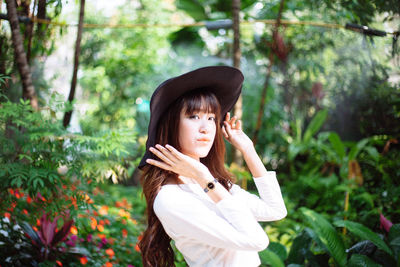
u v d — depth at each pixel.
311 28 4.68
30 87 2.87
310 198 4.77
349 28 3.40
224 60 7.37
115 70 7.35
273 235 4.09
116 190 6.70
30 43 3.17
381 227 2.95
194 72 1.61
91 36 6.17
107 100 7.47
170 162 1.54
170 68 7.54
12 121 2.56
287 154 6.56
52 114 2.89
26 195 2.98
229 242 1.45
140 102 7.61
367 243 2.76
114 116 7.44
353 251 2.77
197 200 1.55
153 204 1.60
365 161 4.46
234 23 4.04
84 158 2.78
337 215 3.86
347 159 4.57
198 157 1.72
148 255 1.72
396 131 4.09
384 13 3.29
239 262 1.58
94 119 7.29
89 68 7.04
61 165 2.74
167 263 1.82
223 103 1.88
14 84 3.07
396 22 3.25
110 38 6.94
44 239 2.75
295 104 6.46
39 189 2.58
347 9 3.49
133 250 3.50
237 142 1.87
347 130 5.21
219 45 7.43
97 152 2.78
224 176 1.88
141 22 7.42
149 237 1.71
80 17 3.15
